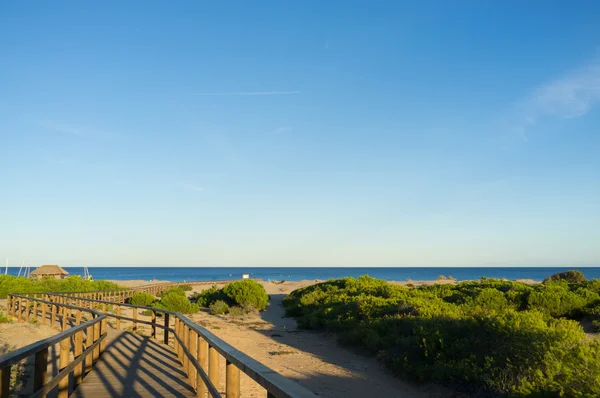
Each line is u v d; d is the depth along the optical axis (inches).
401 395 446.6
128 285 2511.1
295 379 499.2
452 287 1117.7
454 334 529.0
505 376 402.3
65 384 268.5
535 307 784.3
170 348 502.6
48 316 813.9
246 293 1246.9
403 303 776.9
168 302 1163.3
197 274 7687.0
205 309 1311.5
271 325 984.3
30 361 427.8
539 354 406.6
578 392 331.0
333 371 539.5
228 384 165.9
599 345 402.9
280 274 7416.3
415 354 525.7
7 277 1444.4
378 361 585.0
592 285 939.3
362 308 817.5
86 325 331.6
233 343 726.5
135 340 560.1
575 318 767.7
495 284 1016.9
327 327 847.7
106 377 347.3
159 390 305.1
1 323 658.8
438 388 454.3
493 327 482.0
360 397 437.7
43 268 2292.1
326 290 1326.3
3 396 161.5
